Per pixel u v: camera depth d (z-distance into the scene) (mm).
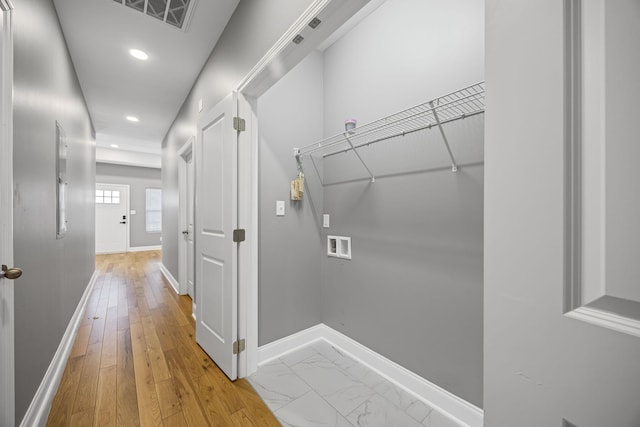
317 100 2311
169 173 4520
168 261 4535
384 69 1815
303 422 1407
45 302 1572
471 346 1382
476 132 1355
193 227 3010
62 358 1875
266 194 1998
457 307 1436
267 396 1600
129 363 1941
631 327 356
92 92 3158
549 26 431
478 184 1351
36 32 1464
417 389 1608
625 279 366
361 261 1987
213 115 1955
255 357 1847
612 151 380
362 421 1418
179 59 2488
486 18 518
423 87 1582
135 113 3840
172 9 1898
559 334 419
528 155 456
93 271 4301
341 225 2156
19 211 1221
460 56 1409
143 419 1409
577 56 407
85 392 1617
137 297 3490
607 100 383
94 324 2646
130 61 2523
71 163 2447
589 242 398
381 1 1817
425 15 1575
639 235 357
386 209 1808
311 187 2260
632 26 364
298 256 2180
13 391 1064
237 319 1775
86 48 2326
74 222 2590
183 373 1818
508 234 482
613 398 367
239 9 1808
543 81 438
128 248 7309
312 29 1211
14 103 1181
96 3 1837
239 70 1794
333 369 1880
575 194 408
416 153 1626
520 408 468
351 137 1861
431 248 1551
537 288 444
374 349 1894
